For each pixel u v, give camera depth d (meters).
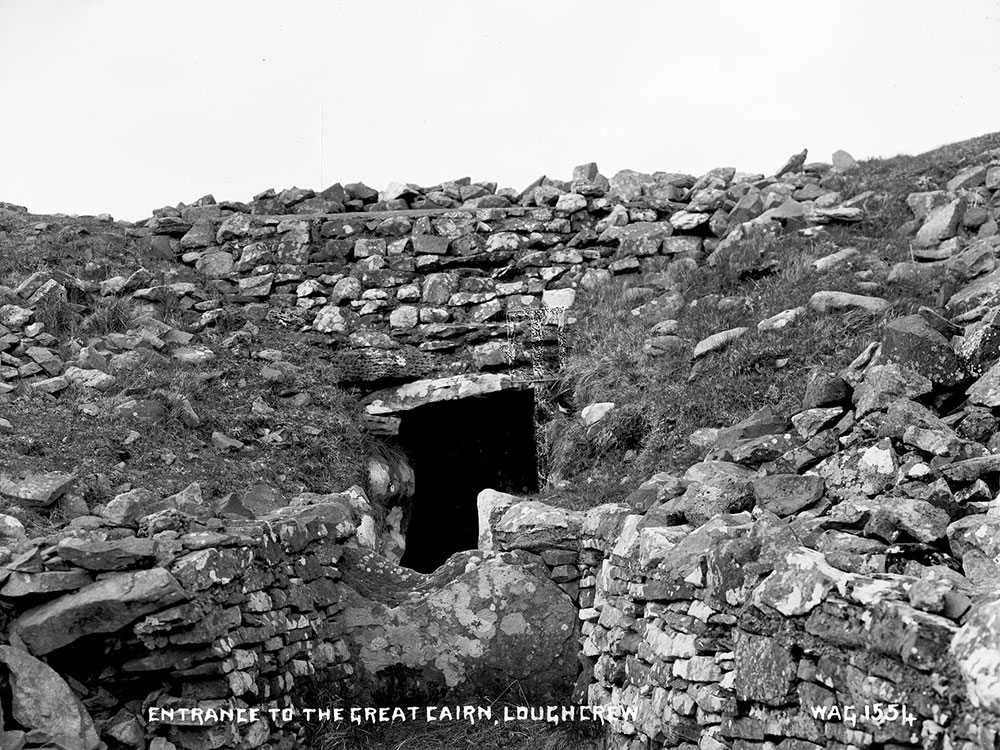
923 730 3.76
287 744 6.21
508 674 7.28
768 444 7.30
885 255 10.49
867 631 4.07
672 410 9.05
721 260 11.42
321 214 13.76
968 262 9.33
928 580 4.05
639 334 10.66
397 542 10.44
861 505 5.24
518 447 11.50
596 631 6.91
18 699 5.04
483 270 12.82
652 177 13.96
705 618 5.23
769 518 5.08
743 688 4.80
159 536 5.99
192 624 5.57
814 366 8.47
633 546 6.37
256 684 5.97
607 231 12.71
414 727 6.98
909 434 6.04
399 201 14.23
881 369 6.94
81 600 5.34
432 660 7.29
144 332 11.09
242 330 11.84
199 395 10.37
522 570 7.52
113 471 8.59
